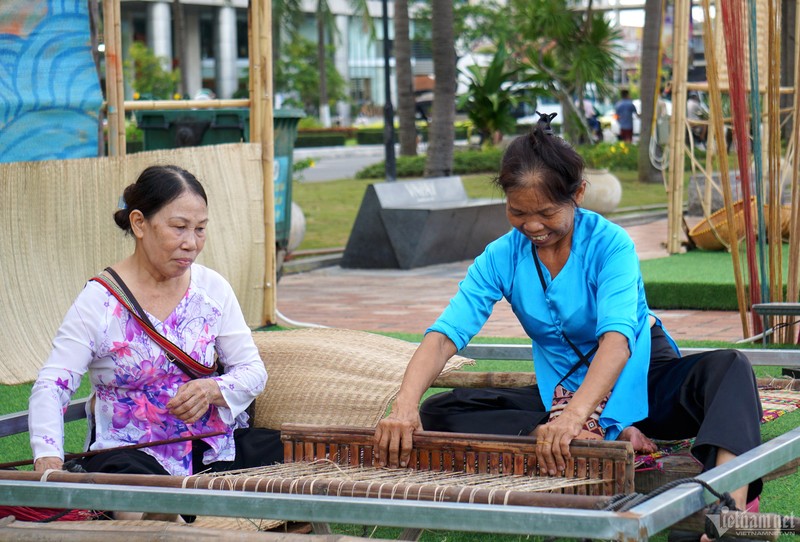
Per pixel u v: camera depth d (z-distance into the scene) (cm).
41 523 272
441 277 1054
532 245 311
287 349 369
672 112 960
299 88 4778
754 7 567
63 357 304
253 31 682
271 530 296
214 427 320
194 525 288
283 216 853
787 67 1744
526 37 2238
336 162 3153
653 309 789
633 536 199
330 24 4678
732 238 603
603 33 2162
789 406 338
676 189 967
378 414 337
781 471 321
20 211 545
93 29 706
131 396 312
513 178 284
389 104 1596
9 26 552
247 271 677
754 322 606
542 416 310
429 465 282
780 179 584
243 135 844
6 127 556
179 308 316
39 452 293
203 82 5838
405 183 1187
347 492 237
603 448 258
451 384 404
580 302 304
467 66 2489
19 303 542
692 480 229
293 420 348
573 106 2270
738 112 580
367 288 982
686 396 297
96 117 596
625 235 304
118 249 584
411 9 4797
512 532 209
